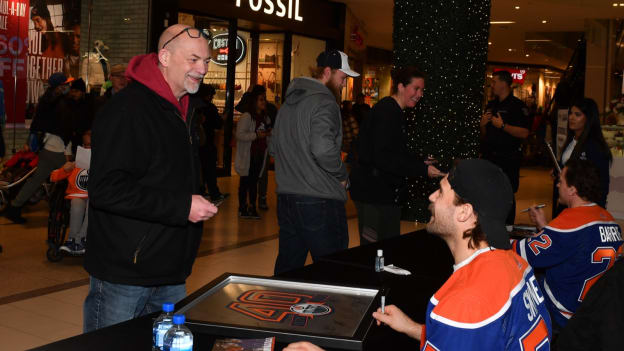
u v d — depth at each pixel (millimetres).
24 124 9461
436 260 2969
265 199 8750
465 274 1515
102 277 2330
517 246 2975
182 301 2027
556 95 16469
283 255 3742
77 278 5031
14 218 7129
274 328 1824
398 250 3166
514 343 1491
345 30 14070
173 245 2402
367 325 1875
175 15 10031
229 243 6480
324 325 1870
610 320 1588
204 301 2059
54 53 9742
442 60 7734
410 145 7938
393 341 1856
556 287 2951
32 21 9414
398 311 1904
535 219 3404
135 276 2328
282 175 3688
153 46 9703
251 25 12070
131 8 9758
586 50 15828
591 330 1613
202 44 2354
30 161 7359
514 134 6586
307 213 3590
